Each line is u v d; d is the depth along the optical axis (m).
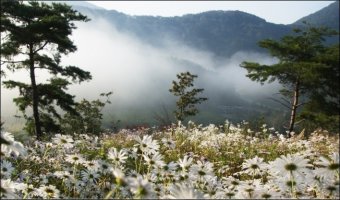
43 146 7.05
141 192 2.88
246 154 8.64
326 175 3.33
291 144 9.50
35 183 4.86
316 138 11.27
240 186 3.56
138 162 6.42
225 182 4.18
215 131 12.28
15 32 24.41
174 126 13.20
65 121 26.39
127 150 6.33
